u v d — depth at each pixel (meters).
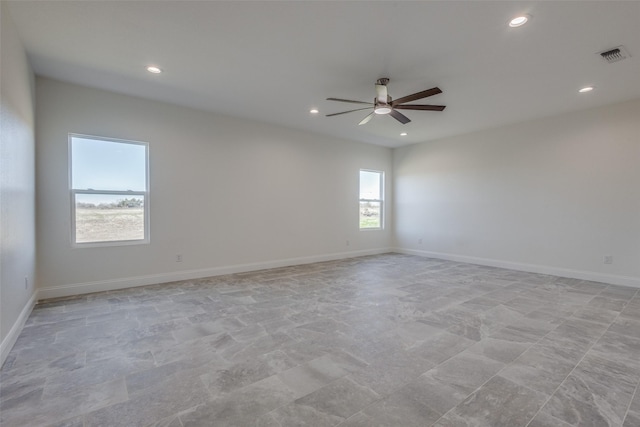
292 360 2.24
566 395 1.83
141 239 4.34
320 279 4.71
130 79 3.65
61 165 3.73
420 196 7.04
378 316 3.12
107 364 2.18
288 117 5.12
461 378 2.01
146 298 3.71
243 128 5.22
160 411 1.68
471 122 5.33
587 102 4.34
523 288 4.20
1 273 2.19
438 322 2.97
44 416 1.64
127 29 2.63
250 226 5.33
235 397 1.81
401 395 1.83
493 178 5.75
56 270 3.72
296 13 2.41
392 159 7.66
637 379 2.00
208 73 3.48
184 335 2.67
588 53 2.98
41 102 3.60
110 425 1.58
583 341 2.55
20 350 2.38
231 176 5.10
